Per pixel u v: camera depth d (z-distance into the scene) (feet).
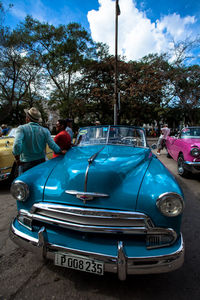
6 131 24.95
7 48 46.73
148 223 5.15
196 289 5.49
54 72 56.03
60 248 5.21
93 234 5.53
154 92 57.57
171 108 66.69
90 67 61.26
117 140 10.02
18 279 5.80
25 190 6.06
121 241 4.95
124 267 4.73
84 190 5.56
